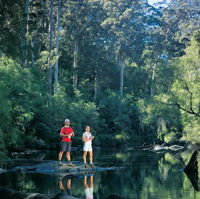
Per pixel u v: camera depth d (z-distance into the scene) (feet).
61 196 18.80
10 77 56.65
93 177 35.09
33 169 40.73
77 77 172.35
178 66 108.27
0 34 34.45
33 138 90.33
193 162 41.34
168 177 35.99
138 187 29.43
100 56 172.86
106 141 136.15
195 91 73.92
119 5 191.52
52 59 115.85
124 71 184.24
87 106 129.29
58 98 106.01
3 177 34.42
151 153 81.35
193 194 26.23
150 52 179.73
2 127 35.58
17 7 34.68
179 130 124.16
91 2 166.61
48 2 136.26
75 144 107.04
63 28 154.20
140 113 142.31
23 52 44.57
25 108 71.51
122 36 174.70
